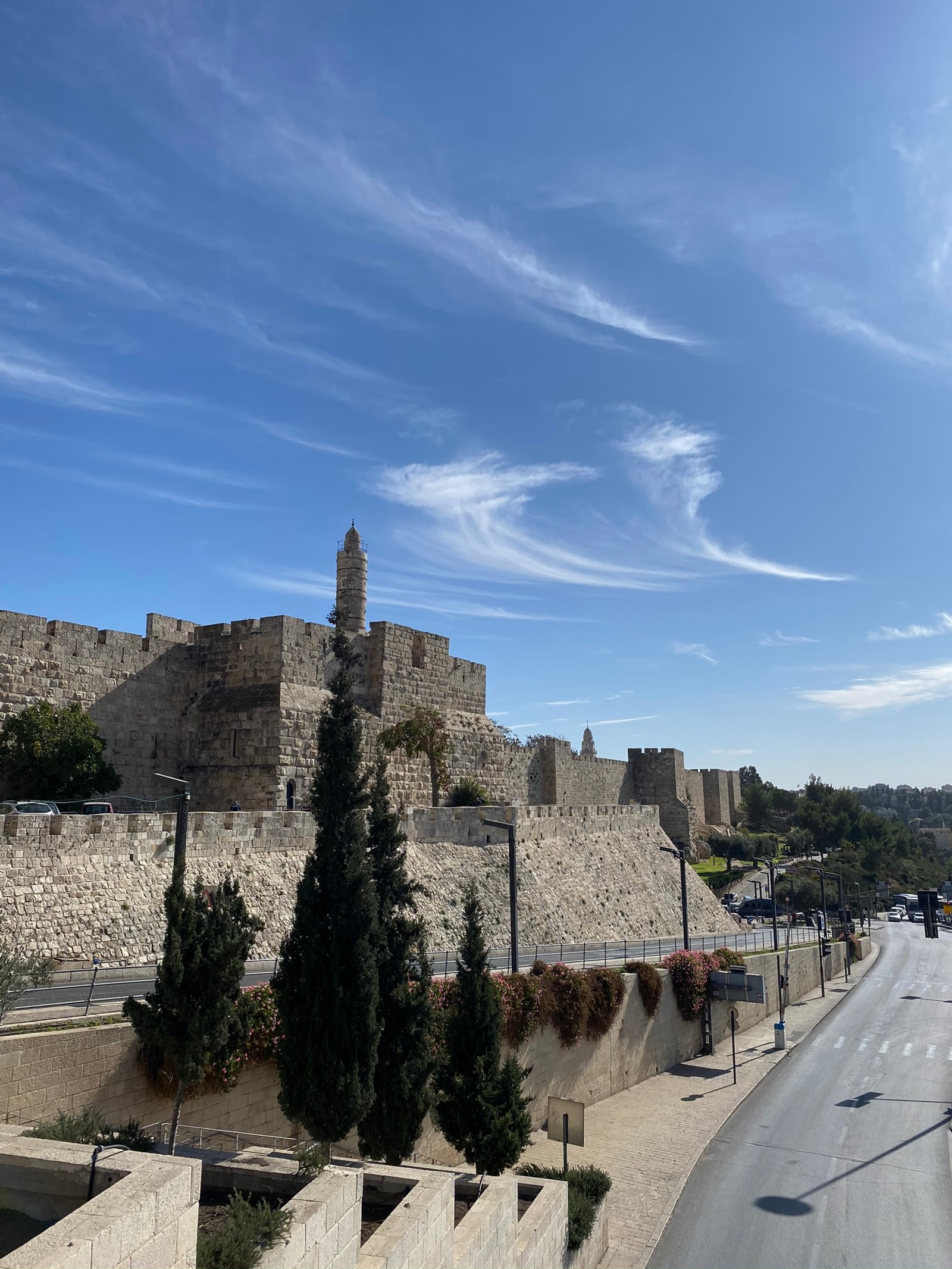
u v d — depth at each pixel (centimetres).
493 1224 1666
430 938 4053
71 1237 872
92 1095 1742
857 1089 3991
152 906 2948
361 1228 1464
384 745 5131
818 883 11138
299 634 4744
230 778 4528
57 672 4156
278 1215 1202
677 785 10694
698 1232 2448
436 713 5344
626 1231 2441
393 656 5472
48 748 3759
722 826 12812
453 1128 2233
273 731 4466
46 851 2761
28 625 4062
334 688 2123
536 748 8306
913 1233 2461
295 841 3669
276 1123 2100
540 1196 2017
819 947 7088
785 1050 4750
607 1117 3434
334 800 2039
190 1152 1599
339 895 1977
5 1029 1772
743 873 11119
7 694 3928
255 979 2759
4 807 3328
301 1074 1902
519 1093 2298
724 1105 3669
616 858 6291
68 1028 1834
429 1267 1434
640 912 6069
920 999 6456
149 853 3070
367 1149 2055
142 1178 1020
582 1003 3453
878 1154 3112
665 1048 4269
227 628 4797
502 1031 2642
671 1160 3002
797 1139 3269
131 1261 928
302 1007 1931
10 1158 1095
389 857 2306
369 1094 1911
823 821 14112
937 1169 2964
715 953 4919
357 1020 1919
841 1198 2712
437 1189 1525
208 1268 1079
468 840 4903
